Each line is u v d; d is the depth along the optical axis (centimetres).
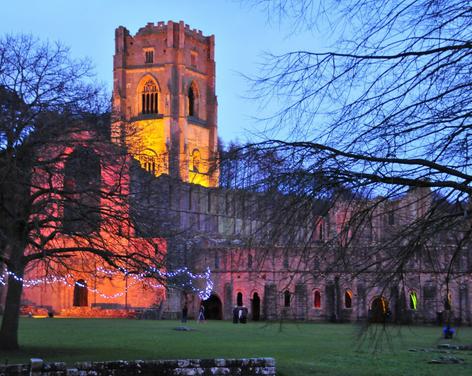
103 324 7825
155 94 16250
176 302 10750
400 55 986
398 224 1061
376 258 1067
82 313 10512
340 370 3122
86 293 10944
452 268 1118
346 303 9719
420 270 1160
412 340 5503
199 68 16875
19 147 3769
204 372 1476
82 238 4353
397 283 1059
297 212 1055
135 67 16350
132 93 16362
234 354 3925
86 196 4394
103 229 4122
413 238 1031
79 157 4053
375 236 1070
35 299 10888
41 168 3969
